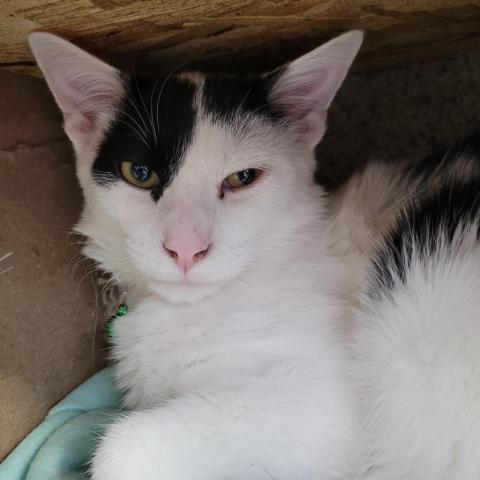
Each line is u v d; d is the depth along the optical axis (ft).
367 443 0.59
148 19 0.55
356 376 0.60
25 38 0.59
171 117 0.61
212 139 0.60
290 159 0.65
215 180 0.60
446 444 0.56
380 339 0.60
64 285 0.71
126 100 0.63
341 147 0.96
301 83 0.65
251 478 0.57
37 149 0.70
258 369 0.59
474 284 0.58
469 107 0.88
